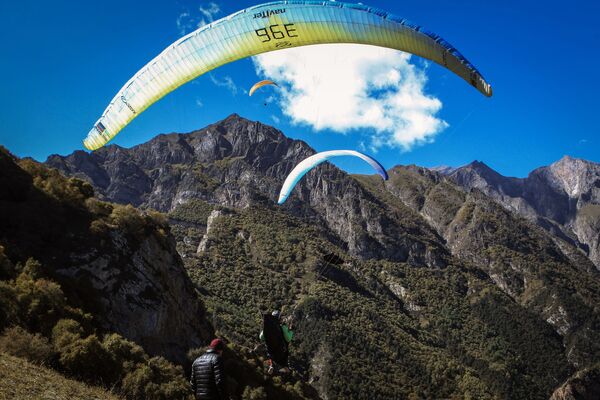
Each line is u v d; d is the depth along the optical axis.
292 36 20.12
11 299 36.25
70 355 31.11
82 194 58.91
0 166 52.41
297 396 66.00
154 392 34.97
